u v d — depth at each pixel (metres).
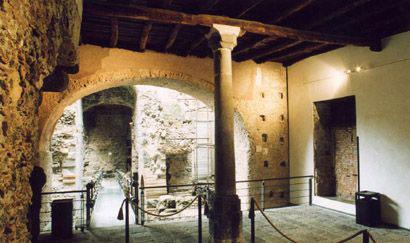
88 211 6.47
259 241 5.42
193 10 5.09
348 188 7.66
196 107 12.62
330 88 7.56
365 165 6.77
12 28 1.86
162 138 11.96
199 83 7.74
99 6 4.59
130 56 7.14
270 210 7.65
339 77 7.34
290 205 8.44
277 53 8.05
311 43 7.01
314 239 5.49
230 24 5.23
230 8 5.24
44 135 6.59
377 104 6.50
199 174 13.40
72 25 3.52
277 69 8.84
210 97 8.38
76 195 10.33
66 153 10.28
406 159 5.95
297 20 5.77
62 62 4.17
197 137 13.36
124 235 5.91
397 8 5.36
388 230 5.90
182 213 10.95
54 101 6.57
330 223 6.45
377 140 6.51
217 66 5.36
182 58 7.60
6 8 1.76
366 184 6.75
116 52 7.04
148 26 5.52
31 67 2.32
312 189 8.10
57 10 2.92
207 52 7.72
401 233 5.71
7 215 1.90
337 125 8.02
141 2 4.88
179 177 13.23
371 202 6.20
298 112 8.55
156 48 7.33
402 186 6.02
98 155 19.03
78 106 11.13
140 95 11.88
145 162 11.64
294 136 8.67
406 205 5.96
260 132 8.48
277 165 8.66
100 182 15.26
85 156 18.72
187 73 7.61
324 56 7.75
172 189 13.03
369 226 6.16
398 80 6.09
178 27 5.66
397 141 6.11
